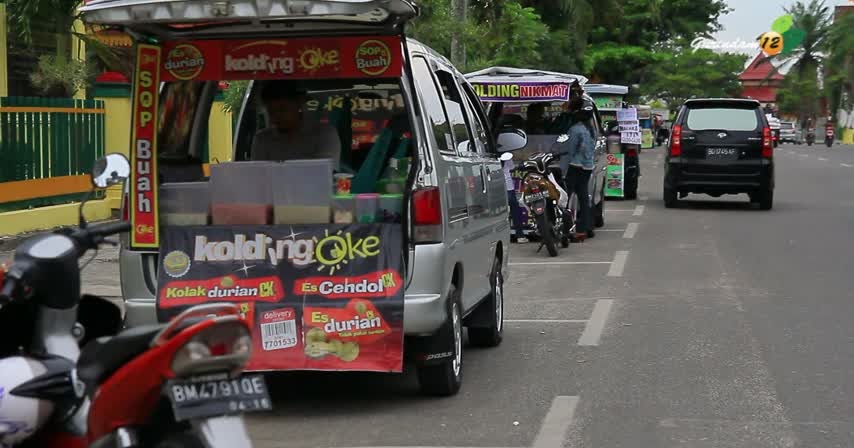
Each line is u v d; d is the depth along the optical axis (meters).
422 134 6.68
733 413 6.69
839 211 20.69
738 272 12.62
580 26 45.62
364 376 7.90
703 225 18.09
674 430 6.33
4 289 4.49
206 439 4.10
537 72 16.86
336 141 7.67
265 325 6.53
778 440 6.11
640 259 13.91
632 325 9.56
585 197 15.60
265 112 8.15
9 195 14.19
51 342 4.68
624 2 60.53
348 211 6.62
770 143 20.58
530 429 6.39
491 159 8.95
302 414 6.83
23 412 4.45
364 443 6.16
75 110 15.75
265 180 6.64
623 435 6.25
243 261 6.63
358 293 6.52
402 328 6.48
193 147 7.45
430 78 7.37
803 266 13.09
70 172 15.68
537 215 14.15
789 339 8.86
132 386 4.09
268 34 6.77
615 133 22.12
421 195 6.57
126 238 6.71
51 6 15.69
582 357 8.34
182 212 6.73
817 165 41.16
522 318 10.05
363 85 7.98
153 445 4.26
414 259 6.55
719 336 9.01
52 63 16.94
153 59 6.77
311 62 6.77
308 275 6.57
